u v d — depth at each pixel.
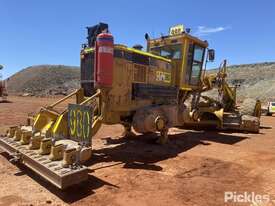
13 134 7.20
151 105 8.84
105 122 7.48
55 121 6.91
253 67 96.75
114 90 7.70
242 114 14.04
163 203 4.82
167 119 9.11
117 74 7.78
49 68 141.62
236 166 7.06
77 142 5.99
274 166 7.10
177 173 6.41
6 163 6.72
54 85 120.88
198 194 5.22
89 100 7.17
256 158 7.90
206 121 13.06
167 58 10.43
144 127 7.98
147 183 5.73
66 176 4.77
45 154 5.80
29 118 7.79
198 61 11.26
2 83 35.72
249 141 10.69
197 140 10.61
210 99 13.58
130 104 8.26
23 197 4.90
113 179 5.91
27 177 5.84
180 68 10.16
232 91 14.46
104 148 8.73
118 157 7.68
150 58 8.95
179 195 5.16
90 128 5.96
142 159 7.54
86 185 5.54
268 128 15.38
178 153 8.31
